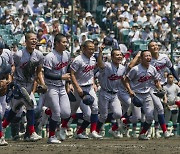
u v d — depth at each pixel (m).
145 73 21.77
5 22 35.38
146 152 16.25
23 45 31.61
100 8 39.28
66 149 16.58
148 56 21.66
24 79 19.62
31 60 19.33
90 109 21.39
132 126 24.97
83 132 22.97
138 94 21.98
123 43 34.84
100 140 21.28
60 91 19.47
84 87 20.95
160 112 22.48
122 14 38.00
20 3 38.75
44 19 36.81
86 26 35.78
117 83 22.22
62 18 37.00
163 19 37.22
